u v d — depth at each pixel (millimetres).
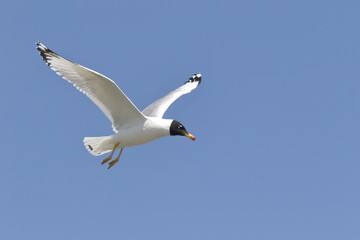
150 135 14117
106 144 14203
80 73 13250
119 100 13648
